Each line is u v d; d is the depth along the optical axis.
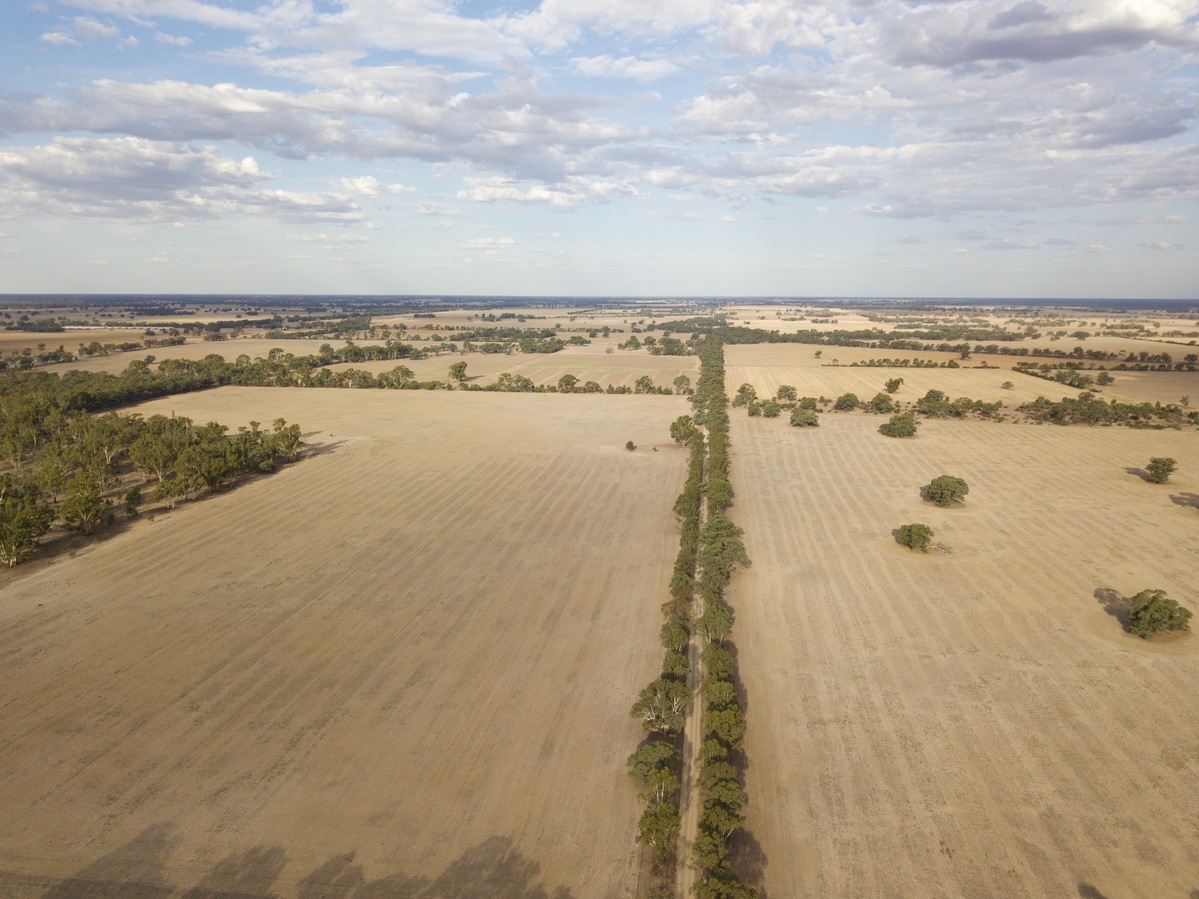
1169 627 60.22
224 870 38.03
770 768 45.91
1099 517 91.50
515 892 36.91
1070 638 61.31
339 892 36.81
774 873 38.03
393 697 53.28
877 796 43.34
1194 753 46.72
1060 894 36.41
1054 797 43.00
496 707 52.12
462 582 73.19
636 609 67.50
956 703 52.38
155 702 52.53
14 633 62.34
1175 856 38.62
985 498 100.12
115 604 68.00
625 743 48.38
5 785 44.09
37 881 37.28
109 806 42.47
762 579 73.94
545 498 101.19
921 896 36.47
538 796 43.47
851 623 64.44
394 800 43.00
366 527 89.19
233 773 45.25
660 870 38.53
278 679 55.56
